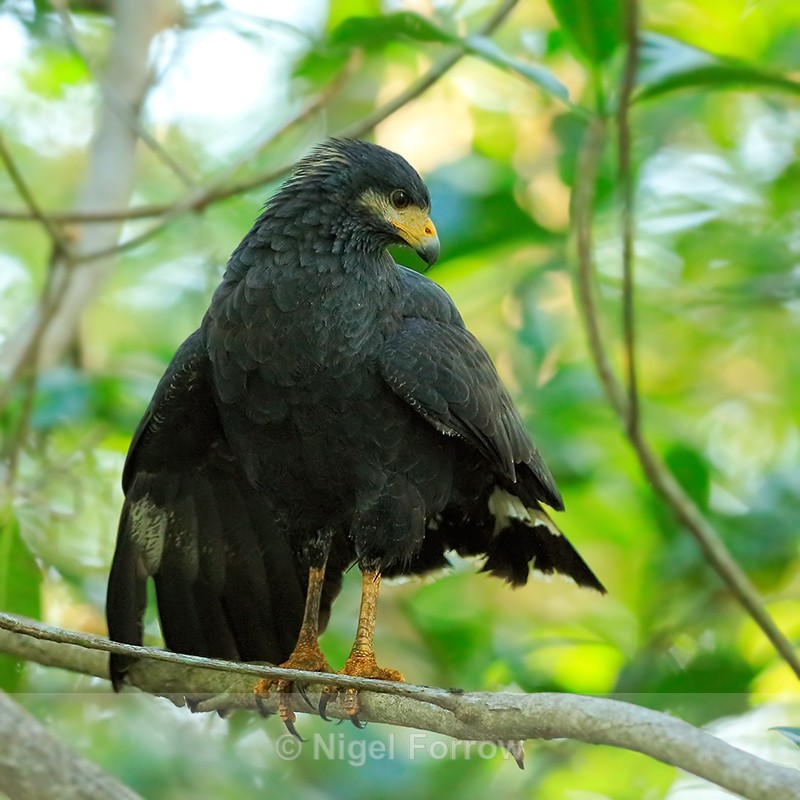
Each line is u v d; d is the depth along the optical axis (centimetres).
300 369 891
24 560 1077
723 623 1326
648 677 1244
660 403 1570
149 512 968
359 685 725
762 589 1350
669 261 1606
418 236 941
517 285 1406
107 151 1385
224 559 991
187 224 1598
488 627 1375
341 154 943
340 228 920
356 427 902
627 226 934
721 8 1498
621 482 1439
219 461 969
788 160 1636
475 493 976
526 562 1002
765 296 1513
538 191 1485
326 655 1320
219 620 993
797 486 1360
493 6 1571
